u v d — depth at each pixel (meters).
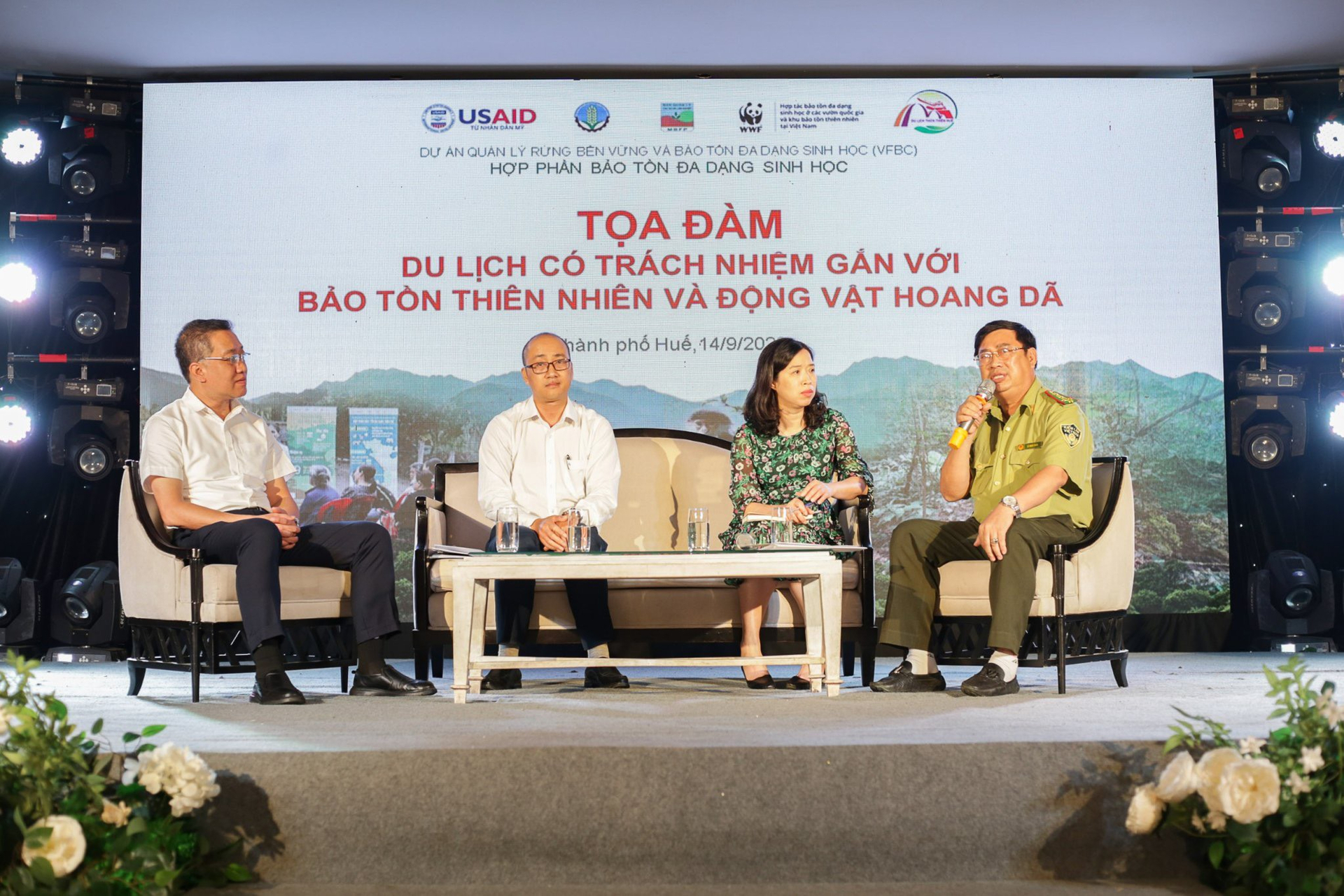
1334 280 5.74
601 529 4.23
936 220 5.61
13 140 5.80
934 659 3.42
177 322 5.51
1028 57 5.70
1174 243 5.60
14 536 5.75
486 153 5.61
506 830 2.06
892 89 5.64
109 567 5.47
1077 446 3.39
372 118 5.60
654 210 5.61
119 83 5.87
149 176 5.54
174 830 1.92
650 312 5.60
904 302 5.60
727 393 5.58
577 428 3.89
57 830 1.78
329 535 3.43
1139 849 2.09
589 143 5.61
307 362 5.54
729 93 5.62
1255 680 3.73
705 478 4.27
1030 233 5.60
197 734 2.35
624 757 2.08
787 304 5.60
